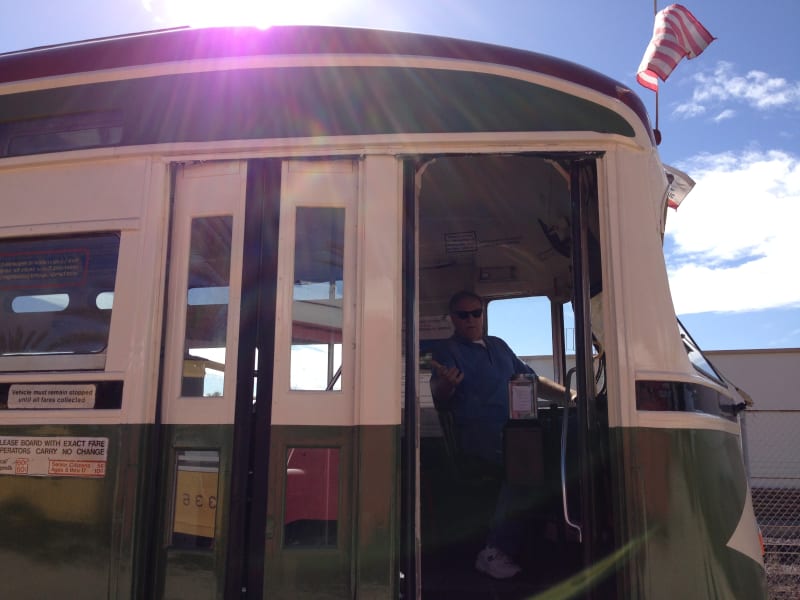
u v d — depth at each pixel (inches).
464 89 117.6
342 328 112.2
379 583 104.9
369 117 117.3
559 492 144.3
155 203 117.9
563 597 123.0
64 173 122.6
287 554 106.3
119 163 120.4
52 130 126.0
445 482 162.2
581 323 112.9
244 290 113.8
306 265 114.8
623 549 104.5
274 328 112.5
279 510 107.8
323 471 109.1
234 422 110.2
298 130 117.6
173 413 113.3
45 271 122.1
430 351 165.6
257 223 115.7
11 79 127.5
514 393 139.9
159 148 119.3
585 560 107.6
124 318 115.4
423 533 161.0
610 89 118.6
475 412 161.2
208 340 114.7
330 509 107.9
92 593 108.9
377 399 109.0
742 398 130.4
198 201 118.5
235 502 107.7
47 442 114.4
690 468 106.7
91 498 111.3
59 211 121.5
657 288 113.4
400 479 108.2
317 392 110.7
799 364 540.4
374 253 113.2
